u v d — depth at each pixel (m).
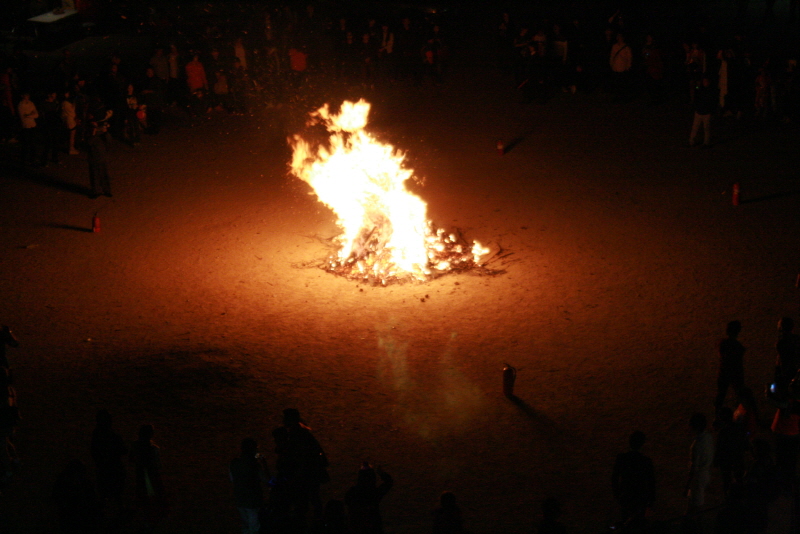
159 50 28.20
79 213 21.16
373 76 30.20
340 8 34.66
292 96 29.52
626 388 13.13
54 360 14.06
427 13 34.62
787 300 15.80
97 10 36.22
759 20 33.81
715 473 10.83
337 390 13.30
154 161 24.69
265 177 23.53
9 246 19.11
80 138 24.95
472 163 24.14
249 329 15.45
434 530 8.30
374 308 16.36
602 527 9.77
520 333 15.16
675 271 17.39
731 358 11.68
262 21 33.66
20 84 26.77
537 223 20.28
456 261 18.30
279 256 18.86
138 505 9.99
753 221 19.67
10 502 10.24
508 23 30.38
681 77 28.61
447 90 29.91
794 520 8.92
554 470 11.07
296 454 9.32
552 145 25.17
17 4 35.19
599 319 15.52
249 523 9.35
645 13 34.78
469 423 12.31
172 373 13.66
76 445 11.55
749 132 25.33
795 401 10.34
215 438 11.87
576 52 29.02
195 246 19.36
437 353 14.53
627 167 23.38
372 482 8.59
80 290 17.03
